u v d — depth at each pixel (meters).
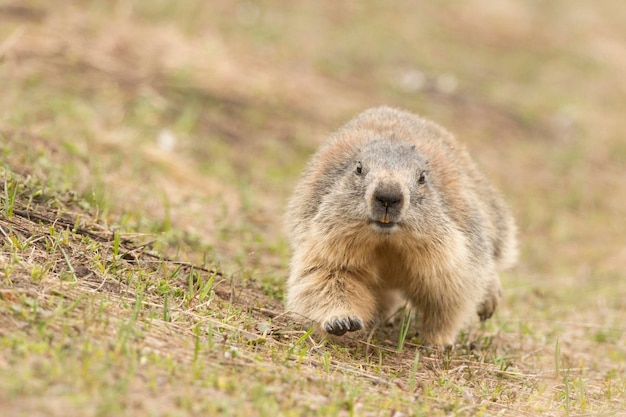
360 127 12.59
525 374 11.23
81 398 6.98
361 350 10.80
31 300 8.54
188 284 11.00
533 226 20.64
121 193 14.84
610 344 13.85
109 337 8.32
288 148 20.88
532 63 32.34
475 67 30.36
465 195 11.69
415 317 12.22
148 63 21.98
